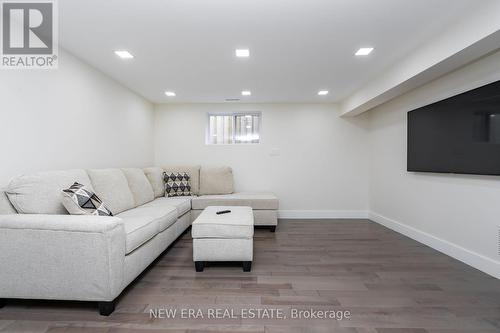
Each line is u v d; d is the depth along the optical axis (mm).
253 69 3053
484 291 1975
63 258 1624
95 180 2602
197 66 2951
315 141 4742
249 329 1525
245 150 4777
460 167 2508
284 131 4754
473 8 1799
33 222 1615
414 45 2424
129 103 3838
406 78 2625
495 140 2152
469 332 1501
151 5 1796
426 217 3121
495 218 2234
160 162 4785
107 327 1529
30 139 2107
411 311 1710
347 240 3322
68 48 2469
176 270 2383
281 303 1804
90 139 2887
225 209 3072
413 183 3379
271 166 4770
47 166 2279
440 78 2840
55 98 2369
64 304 1776
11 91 1955
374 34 2215
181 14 1911
